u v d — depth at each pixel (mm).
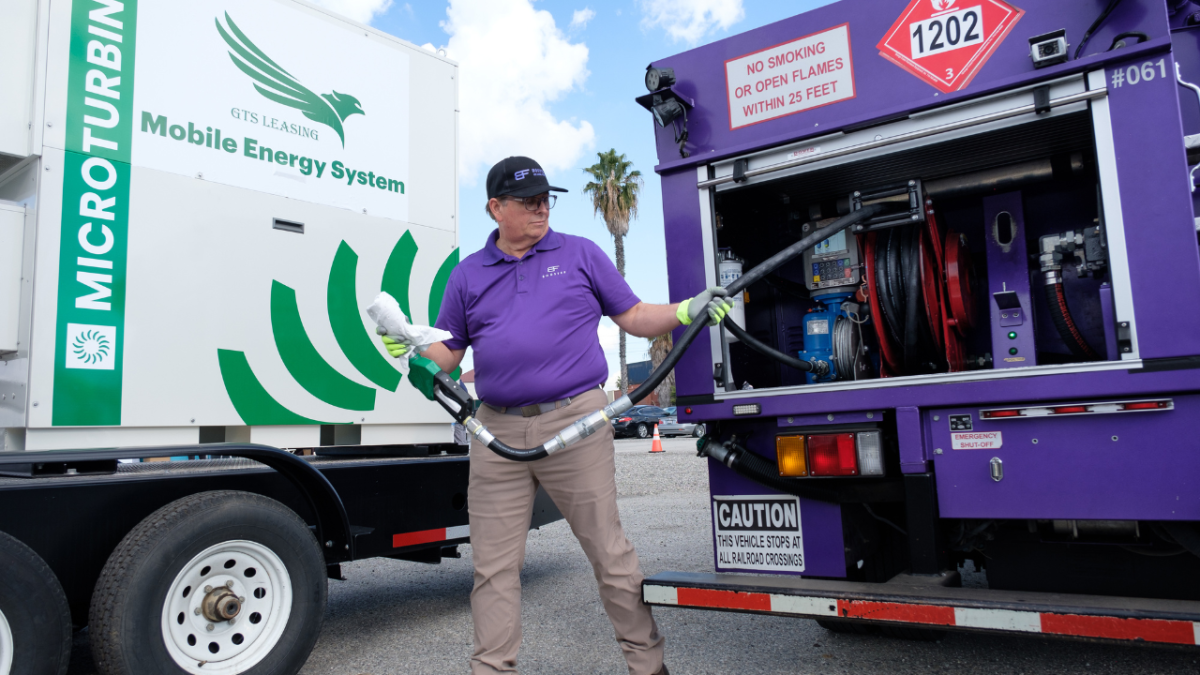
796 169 2945
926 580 2547
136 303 3006
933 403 2594
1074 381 2357
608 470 2520
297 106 3652
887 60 2742
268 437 3420
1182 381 2188
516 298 2553
